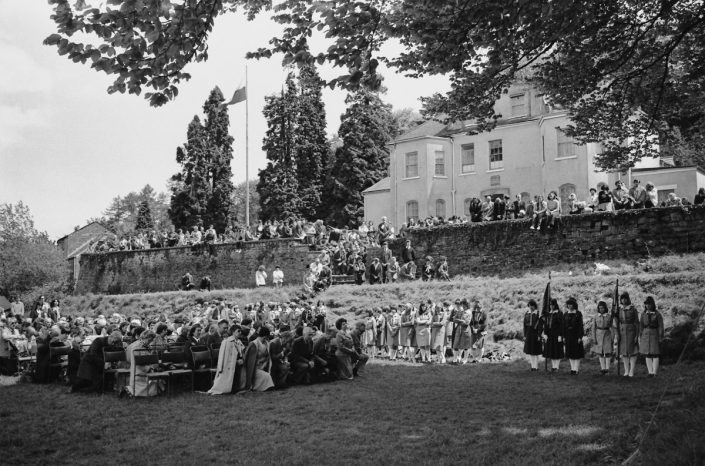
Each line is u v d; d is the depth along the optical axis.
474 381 16.27
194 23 9.28
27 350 20.64
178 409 13.10
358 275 33.94
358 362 18.27
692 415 8.36
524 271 29.70
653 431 8.34
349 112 65.00
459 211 43.12
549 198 29.34
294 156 68.50
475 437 9.84
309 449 9.54
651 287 22.11
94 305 42.72
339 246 36.25
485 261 31.02
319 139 70.19
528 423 10.57
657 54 14.30
